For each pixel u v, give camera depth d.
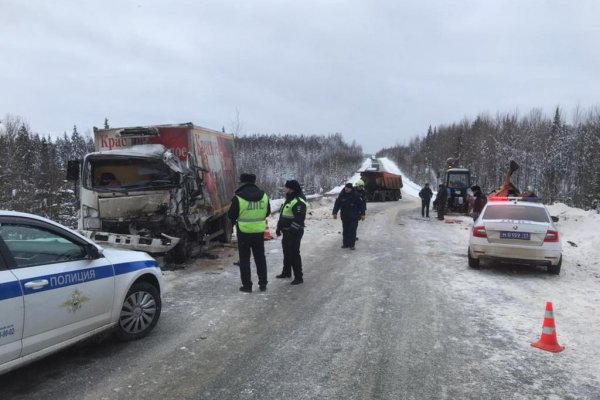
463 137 86.75
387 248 12.51
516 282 8.47
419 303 6.97
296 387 4.14
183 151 9.85
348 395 4.01
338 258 10.87
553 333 5.17
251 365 4.62
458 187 27.17
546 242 8.84
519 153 65.81
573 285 8.27
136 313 5.28
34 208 37.97
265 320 6.10
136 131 9.72
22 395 3.93
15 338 3.76
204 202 10.56
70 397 3.91
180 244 9.68
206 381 4.25
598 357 4.93
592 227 14.47
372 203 40.28
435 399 3.96
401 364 4.68
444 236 15.58
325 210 26.30
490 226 9.17
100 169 9.35
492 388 4.17
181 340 5.32
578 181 58.19
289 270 8.72
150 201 9.14
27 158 47.38
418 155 135.00
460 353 4.98
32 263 4.05
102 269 4.74
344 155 149.25
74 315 4.35
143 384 4.18
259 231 7.61
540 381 4.33
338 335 5.53
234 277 8.72
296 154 121.69
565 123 70.06
